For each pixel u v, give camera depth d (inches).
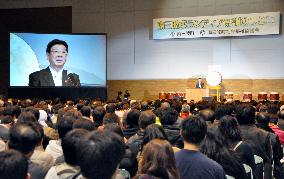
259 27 744.3
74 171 111.5
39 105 386.9
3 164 74.9
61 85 769.6
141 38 823.1
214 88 712.4
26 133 122.0
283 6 737.6
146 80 818.2
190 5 794.2
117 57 837.8
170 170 94.0
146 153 95.9
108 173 76.4
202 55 783.1
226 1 772.0
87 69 780.6
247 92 745.6
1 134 191.5
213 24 769.6
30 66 763.4
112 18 842.8
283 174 211.9
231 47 766.5
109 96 840.3
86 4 857.5
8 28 893.8
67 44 772.0
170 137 194.5
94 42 783.1
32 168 123.7
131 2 831.1
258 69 751.7
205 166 118.6
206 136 144.1
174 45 800.9
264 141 196.5
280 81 738.8
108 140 77.2
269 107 334.3
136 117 216.8
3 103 380.2
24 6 887.7
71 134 112.6
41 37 764.6
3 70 888.9
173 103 388.5
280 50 738.8
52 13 874.8
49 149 157.9
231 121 169.0
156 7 814.5
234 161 141.6
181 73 796.0
